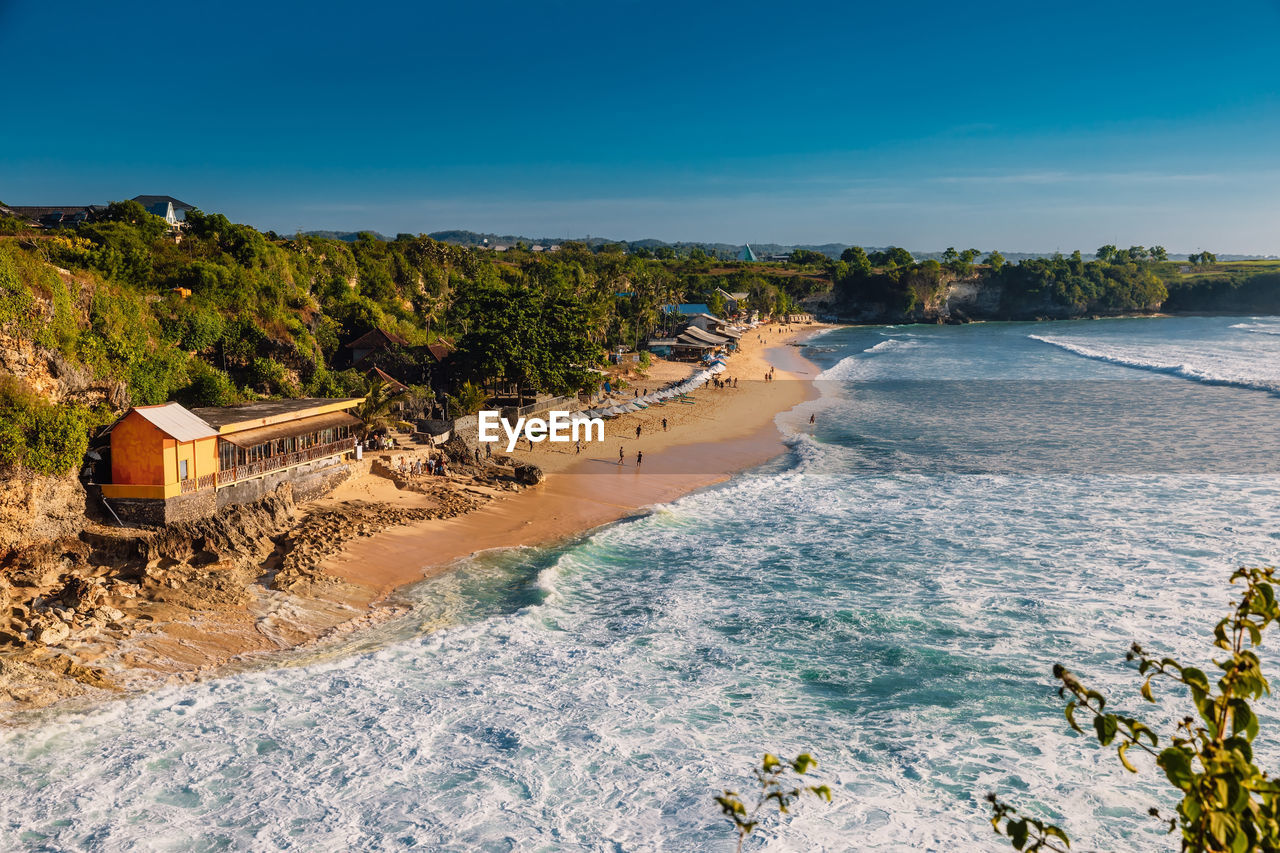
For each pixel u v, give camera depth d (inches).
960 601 1422.2
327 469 1894.7
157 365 1926.7
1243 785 241.8
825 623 1346.0
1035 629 1307.8
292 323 2687.0
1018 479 2288.4
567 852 840.3
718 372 4690.0
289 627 1309.1
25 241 2145.7
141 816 877.2
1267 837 246.8
